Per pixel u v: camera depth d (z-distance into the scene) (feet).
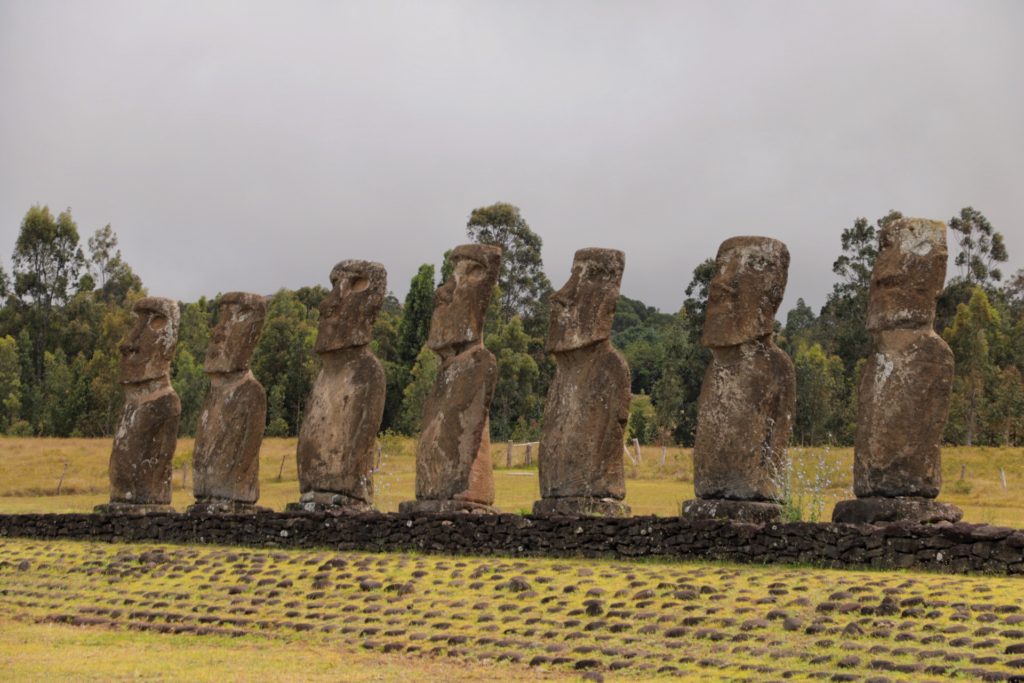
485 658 47.96
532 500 95.71
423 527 71.46
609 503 70.74
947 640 45.42
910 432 62.13
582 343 72.33
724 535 62.69
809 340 235.40
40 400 213.66
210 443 85.46
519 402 171.22
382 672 46.42
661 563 63.31
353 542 73.97
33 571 73.41
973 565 56.03
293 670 47.24
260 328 87.81
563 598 56.24
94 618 59.47
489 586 59.52
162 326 91.15
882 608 49.49
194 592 64.49
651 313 312.09
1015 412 149.38
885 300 63.77
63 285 248.11
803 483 76.64
